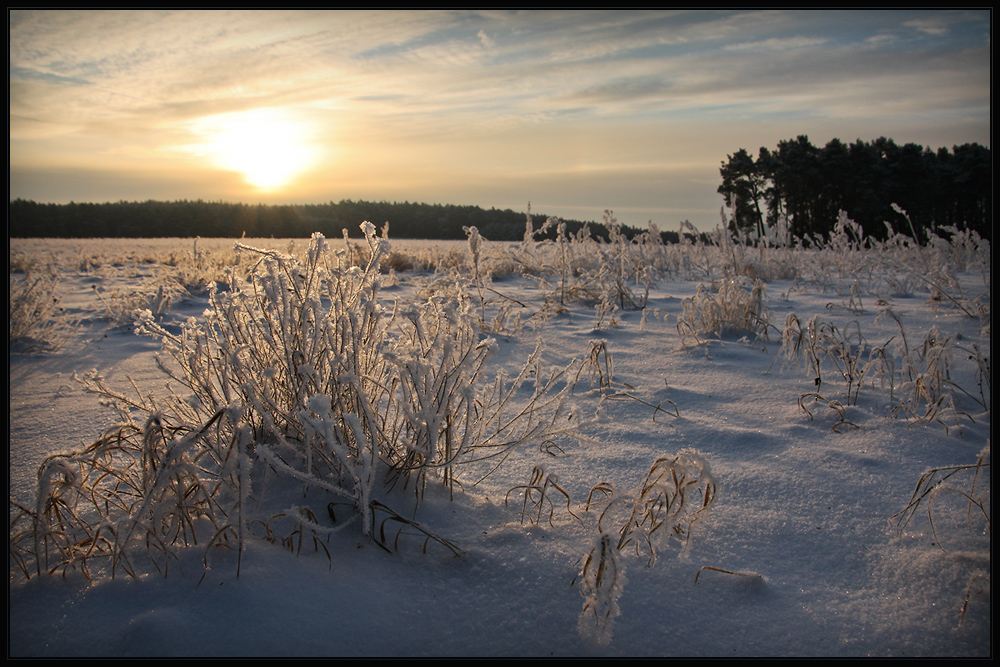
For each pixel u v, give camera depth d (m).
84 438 2.53
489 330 4.71
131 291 6.59
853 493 2.12
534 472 1.90
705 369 3.78
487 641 1.41
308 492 1.89
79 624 1.39
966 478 2.22
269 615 1.43
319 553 1.66
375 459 1.74
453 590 1.57
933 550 1.77
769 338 4.58
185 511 1.61
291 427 2.05
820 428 2.74
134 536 1.67
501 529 1.82
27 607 1.43
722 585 1.60
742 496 2.10
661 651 1.39
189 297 6.61
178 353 2.10
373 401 2.06
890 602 1.56
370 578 1.59
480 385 2.50
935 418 2.74
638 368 3.85
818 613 1.52
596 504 1.95
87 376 2.03
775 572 1.68
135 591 1.48
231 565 1.57
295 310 2.08
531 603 1.52
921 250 8.47
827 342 3.67
